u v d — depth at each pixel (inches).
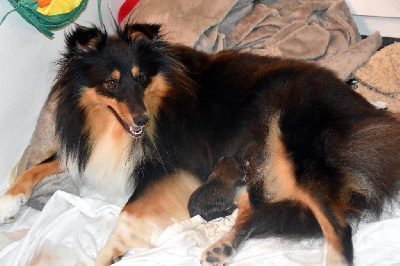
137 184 67.1
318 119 64.0
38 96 72.2
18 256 64.5
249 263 62.8
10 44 67.3
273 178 64.9
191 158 68.2
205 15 78.7
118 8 84.2
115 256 64.2
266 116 66.1
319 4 84.7
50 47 72.5
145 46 64.7
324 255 62.6
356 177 62.7
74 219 67.9
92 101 65.0
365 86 80.0
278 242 64.2
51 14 65.7
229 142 68.3
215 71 68.0
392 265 61.7
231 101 67.7
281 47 80.9
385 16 88.1
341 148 62.9
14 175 70.6
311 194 62.3
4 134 68.8
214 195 66.4
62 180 69.6
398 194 64.2
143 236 65.4
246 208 66.5
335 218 61.6
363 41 82.3
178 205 67.3
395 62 81.1
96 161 67.7
